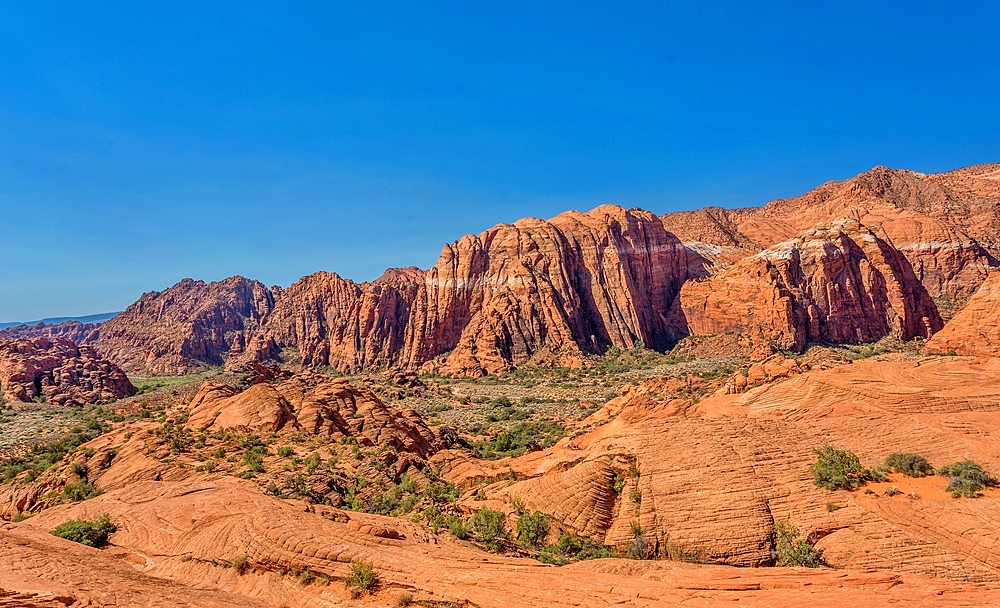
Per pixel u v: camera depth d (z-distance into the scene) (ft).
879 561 80.53
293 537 84.28
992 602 55.42
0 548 76.07
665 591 62.34
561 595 64.13
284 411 204.44
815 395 149.38
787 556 86.63
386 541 85.76
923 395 137.80
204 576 82.69
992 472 101.19
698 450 115.65
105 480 158.51
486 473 169.07
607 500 111.34
